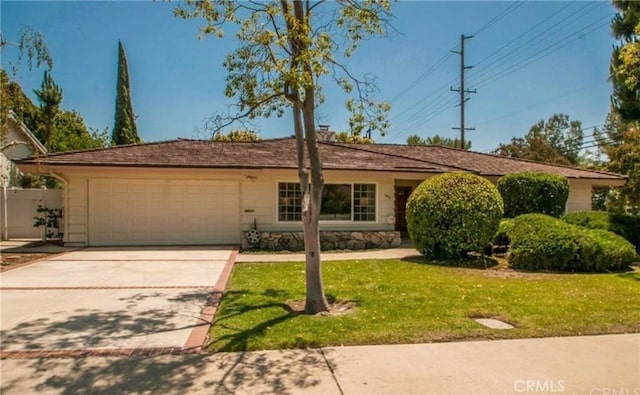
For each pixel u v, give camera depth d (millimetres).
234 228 14523
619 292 7445
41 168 12766
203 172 13508
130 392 3617
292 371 4062
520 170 17016
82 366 4164
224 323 5574
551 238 9945
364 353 4523
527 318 5762
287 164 14102
